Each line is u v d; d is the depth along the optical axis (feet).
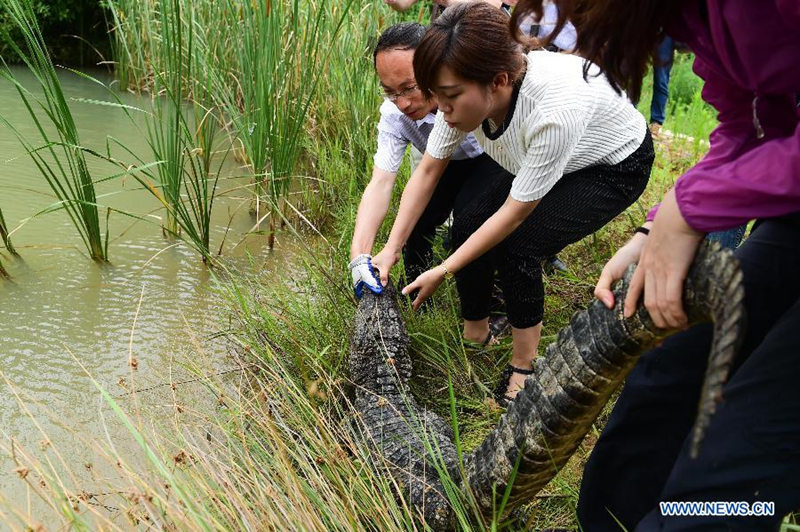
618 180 9.91
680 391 6.27
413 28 10.14
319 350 10.70
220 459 8.92
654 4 4.98
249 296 12.75
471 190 11.11
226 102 16.75
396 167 11.57
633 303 5.56
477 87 8.36
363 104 18.93
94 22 30.83
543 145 8.78
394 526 7.20
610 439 6.67
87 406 10.04
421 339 11.09
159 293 13.08
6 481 8.66
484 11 8.26
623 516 6.77
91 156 18.71
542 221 9.67
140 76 25.03
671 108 26.71
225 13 19.35
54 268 13.60
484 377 10.88
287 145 15.66
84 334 11.66
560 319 11.95
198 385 10.59
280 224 16.34
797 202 4.56
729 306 4.33
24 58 13.28
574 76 8.86
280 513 7.27
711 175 4.78
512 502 7.22
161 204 16.72
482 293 10.73
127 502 8.14
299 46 17.65
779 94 4.78
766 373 5.01
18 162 18.01
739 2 4.54
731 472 5.07
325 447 8.05
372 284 10.55
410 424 9.17
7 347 11.16
